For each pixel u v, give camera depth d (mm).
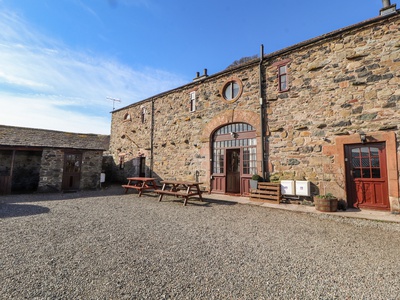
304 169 6363
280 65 7086
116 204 6473
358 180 5598
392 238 3576
